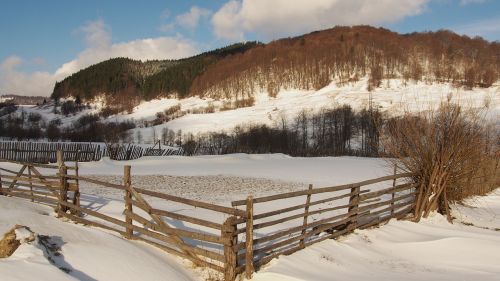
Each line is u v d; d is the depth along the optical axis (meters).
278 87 162.12
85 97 186.88
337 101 117.19
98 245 7.65
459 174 13.65
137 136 98.00
